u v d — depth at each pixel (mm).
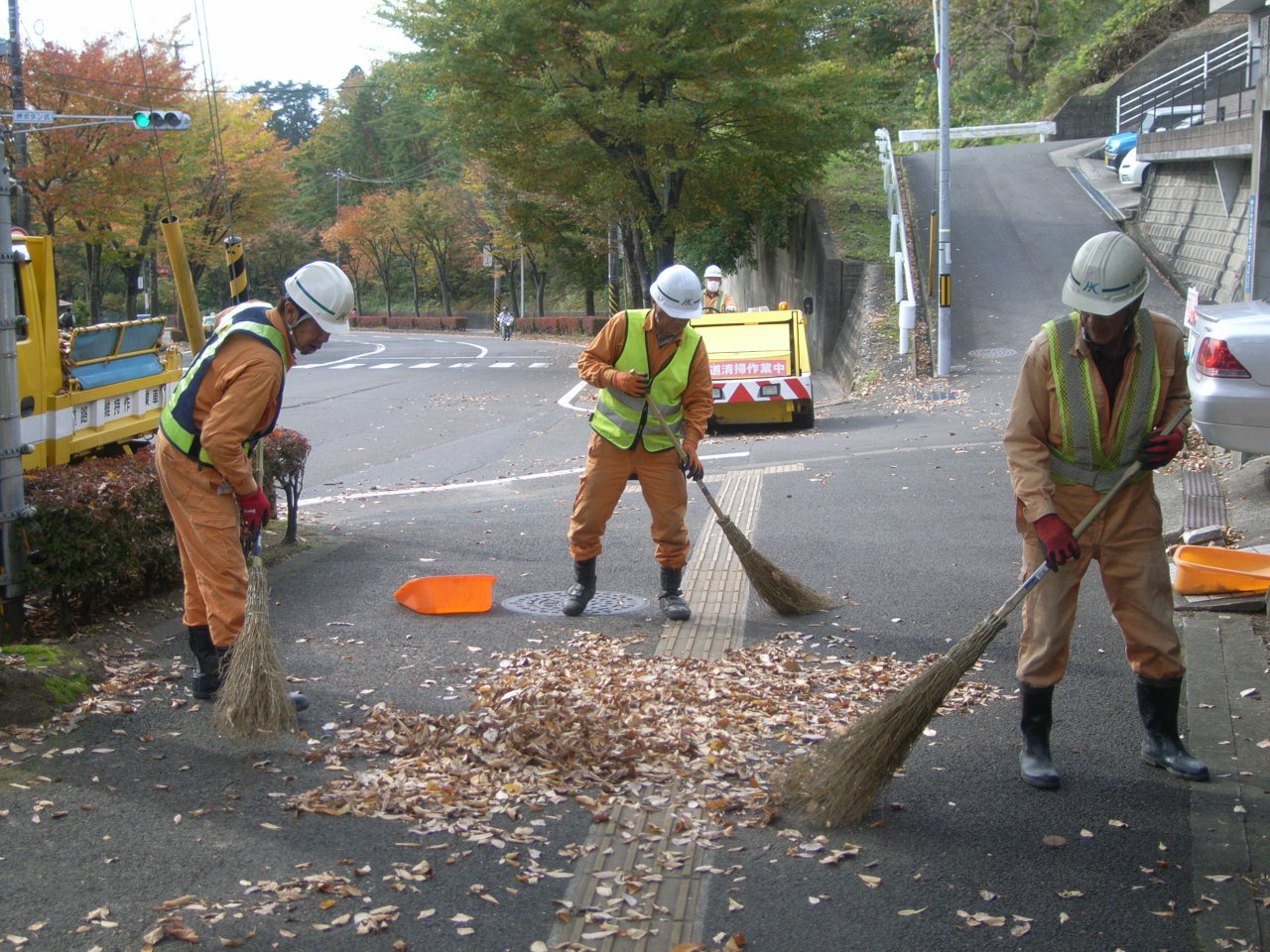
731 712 4695
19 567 5281
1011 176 30938
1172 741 4195
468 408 20766
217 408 4387
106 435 8062
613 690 4891
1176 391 3977
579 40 24625
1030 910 3279
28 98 24516
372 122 90375
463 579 6250
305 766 4176
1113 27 44188
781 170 26984
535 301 71688
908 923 3213
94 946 3029
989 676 5191
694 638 5789
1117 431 3930
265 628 4445
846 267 24984
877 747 3740
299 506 10703
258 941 3074
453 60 24469
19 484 5250
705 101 24562
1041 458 3963
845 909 3281
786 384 14820
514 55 24672
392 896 3309
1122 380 3906
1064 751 4379
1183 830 3754
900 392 17312
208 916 3178
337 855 3533
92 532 5512
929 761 4285
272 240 77062
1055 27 48000
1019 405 4016
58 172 26219
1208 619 5805
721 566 7199
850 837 3703
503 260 66562
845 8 26719
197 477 4551
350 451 15375
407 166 89312
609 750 4266
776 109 24750
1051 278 22578
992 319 20625
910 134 29578
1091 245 3799
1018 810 3889
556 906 3271
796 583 6145
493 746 4289
